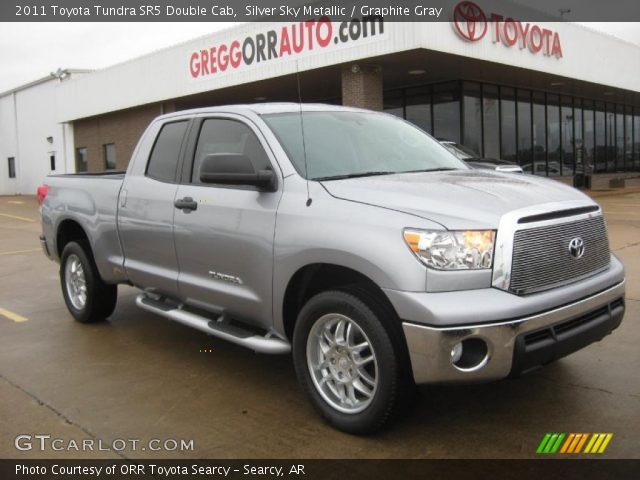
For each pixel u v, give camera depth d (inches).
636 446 131.6
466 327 121.3
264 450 135.6
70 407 161.6
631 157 1258.6
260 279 158.1
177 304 199.6
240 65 767.7
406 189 141.7
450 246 124.9
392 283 126.7
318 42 663.1
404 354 130.6
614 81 932.0
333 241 137.7
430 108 829.8
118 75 1033.5
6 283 339.9
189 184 186.2
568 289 135.2
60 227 248.4
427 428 143.2
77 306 246.5
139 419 153.4
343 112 190.5
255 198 161.2
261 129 168.1
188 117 196.2
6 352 209.8
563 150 1026.1
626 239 421.1
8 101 1498.5
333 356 145.4
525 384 167.3
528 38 722.8
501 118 874.8
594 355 188.1
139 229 201.8
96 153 1186.6
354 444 136.9
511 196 139.3
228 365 191.9
